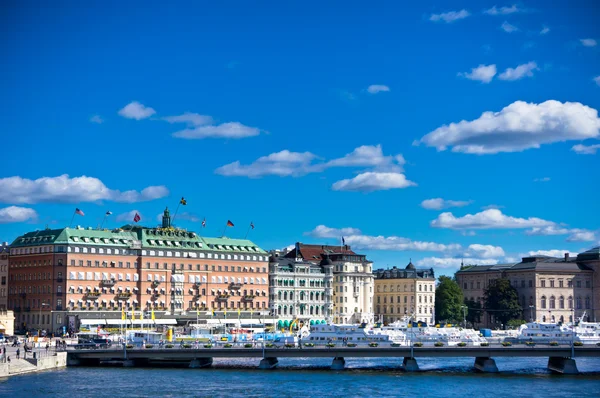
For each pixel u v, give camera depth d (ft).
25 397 452.35
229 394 471.62
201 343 628.69
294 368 594.24
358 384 513.45
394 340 627.05
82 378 525.75
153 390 482.28
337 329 634.43
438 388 499.92
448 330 653.71
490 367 582.35
